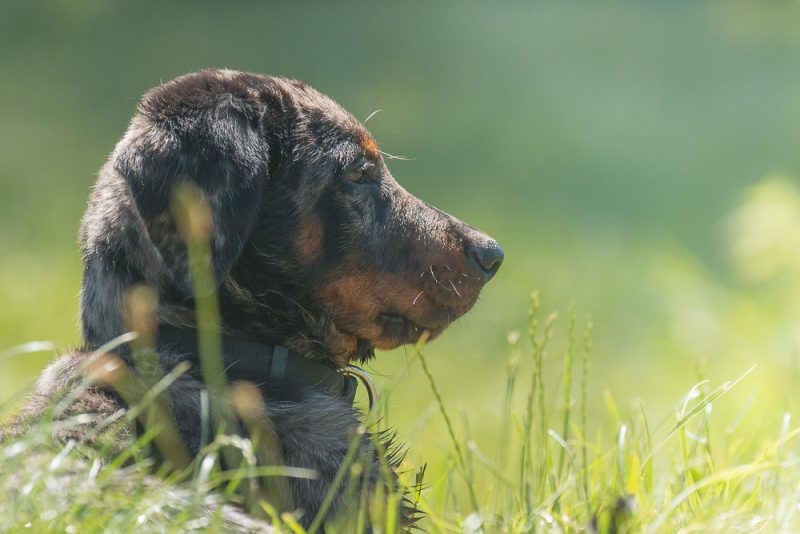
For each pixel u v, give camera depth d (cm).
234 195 573
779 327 1191
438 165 2586
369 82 3400
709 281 1492
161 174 566
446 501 659
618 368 1344
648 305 1491
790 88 3269
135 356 557
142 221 567
